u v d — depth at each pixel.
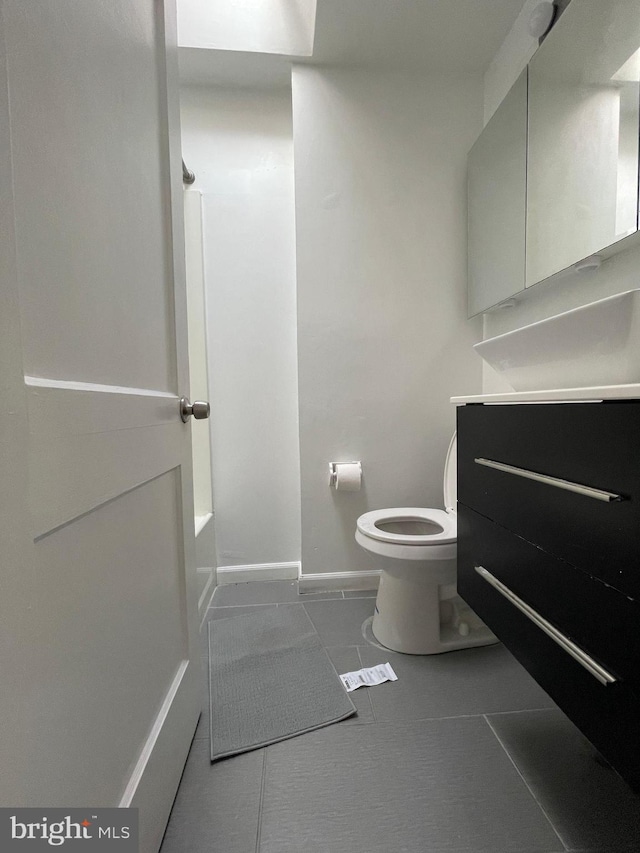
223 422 1.83
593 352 0.77
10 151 0.36
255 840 0.74
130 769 0.62
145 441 0.70
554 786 0.84
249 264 1.81
